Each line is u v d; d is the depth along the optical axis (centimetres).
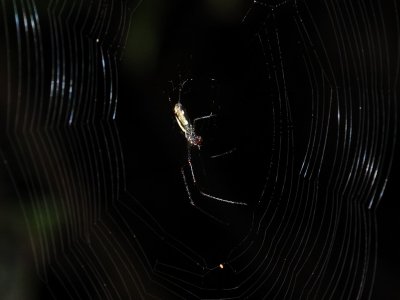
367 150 38
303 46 39
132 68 38
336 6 38
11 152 31
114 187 39
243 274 38
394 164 39
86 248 35
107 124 37
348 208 38
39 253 32
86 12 35
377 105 38
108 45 37
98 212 36
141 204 39
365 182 38
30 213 32
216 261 38
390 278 38
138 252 38
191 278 37
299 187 39
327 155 39
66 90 35
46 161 33
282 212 39
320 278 38
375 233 39
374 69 38
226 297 37
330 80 39
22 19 32
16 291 31
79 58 35
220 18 39
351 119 38
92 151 38
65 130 34
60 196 33
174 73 39
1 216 32
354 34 37
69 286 34
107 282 36
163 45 38
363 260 38
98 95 37
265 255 38
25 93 32
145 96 39
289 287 37
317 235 37
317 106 39
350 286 38
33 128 32
